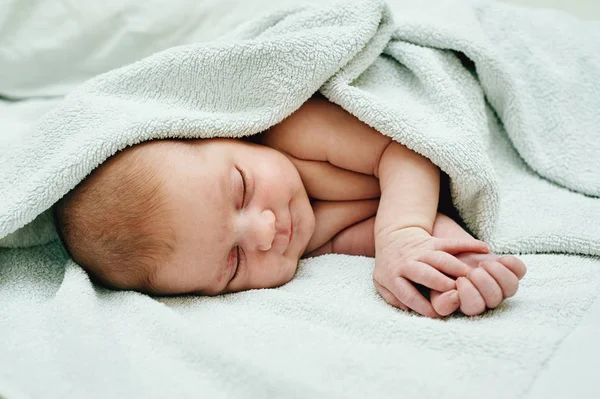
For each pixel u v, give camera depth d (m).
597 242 0.76
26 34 1.13
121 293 0.77
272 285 0.81
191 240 0.75
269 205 0.81
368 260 0.83
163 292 0.79
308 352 0.60
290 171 0.85
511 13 1.07
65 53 1.14
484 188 0.79
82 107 0.83
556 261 0.76
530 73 1.00
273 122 0.84
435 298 0.66
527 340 0.57
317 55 0.82
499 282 0.63
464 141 0.79
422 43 0.93
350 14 0.86
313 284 0.78
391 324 0.63
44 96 1.17
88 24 1.13
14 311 0.73
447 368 0.56
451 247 0.69
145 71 0.86
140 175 0.76
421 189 0.78
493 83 0.94
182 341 0.63
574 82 0.98
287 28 0.89
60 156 0.78
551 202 0.87
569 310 0.62
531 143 0.94
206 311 0.73
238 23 1.16
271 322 0.67
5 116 1.09
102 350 0.62
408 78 0.91
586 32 1.06
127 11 1.14
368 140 0.84
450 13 1.00
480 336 0.58
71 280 0.75
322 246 0.93
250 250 0.79
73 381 0.59
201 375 0.59
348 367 0.57
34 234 0.87
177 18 1.15
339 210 0.92
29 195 0.76
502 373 0.55
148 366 0.60
